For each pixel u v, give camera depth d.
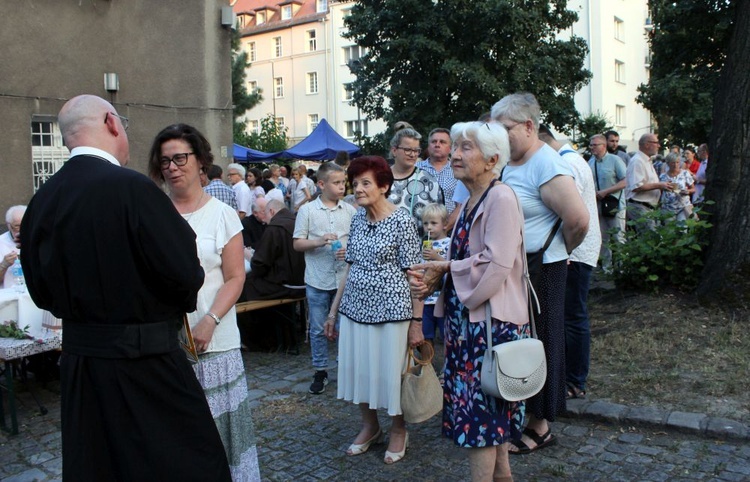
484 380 2.61
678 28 14.15
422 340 3.56
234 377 2.90
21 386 5.44
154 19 12.00
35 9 10.62
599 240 4.23
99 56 11.39
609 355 4.95
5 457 4.03
